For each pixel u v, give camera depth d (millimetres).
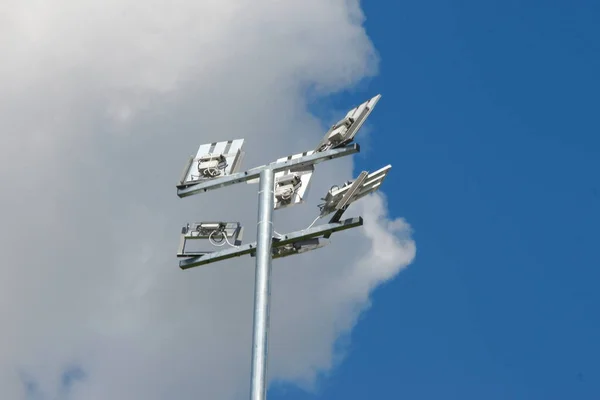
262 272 34094
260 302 33469
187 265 36656
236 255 36188
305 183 37031
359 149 36469
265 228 35062
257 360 32406
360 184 35656
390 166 36531
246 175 36750
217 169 37500
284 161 36719
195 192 37438
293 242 35812
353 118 36688
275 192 36719
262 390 32000
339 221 35688
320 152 36531
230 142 38188
